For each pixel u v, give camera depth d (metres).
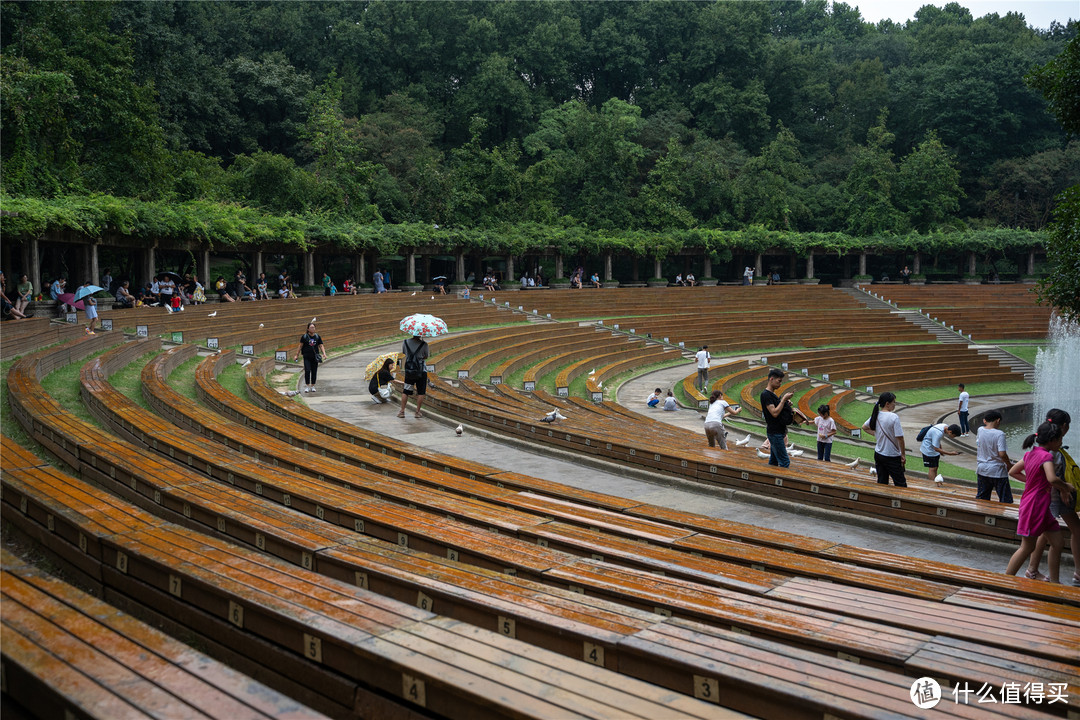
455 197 60.19
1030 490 8.27
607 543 7.43
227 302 33.44
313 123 58.69
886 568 7.55
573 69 101.31
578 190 73.62
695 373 36.78
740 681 4.20
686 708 3.73
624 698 3.81
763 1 103.06
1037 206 83.06
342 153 57.03
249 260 52.41
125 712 3.43
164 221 30.20
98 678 3.72
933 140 79.50
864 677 4.23
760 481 11.62
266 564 5.72
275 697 3.57
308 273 41.28
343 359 27.73
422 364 17.16
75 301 24.28
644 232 65.62
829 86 104.50
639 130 86.25
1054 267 16.56
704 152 81.56
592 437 13.82
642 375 36.78
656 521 9.14
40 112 32.66
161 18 67.31
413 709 4.35
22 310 22.92
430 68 92.75
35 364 15.67
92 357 20.05
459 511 8.30
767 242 68.19
